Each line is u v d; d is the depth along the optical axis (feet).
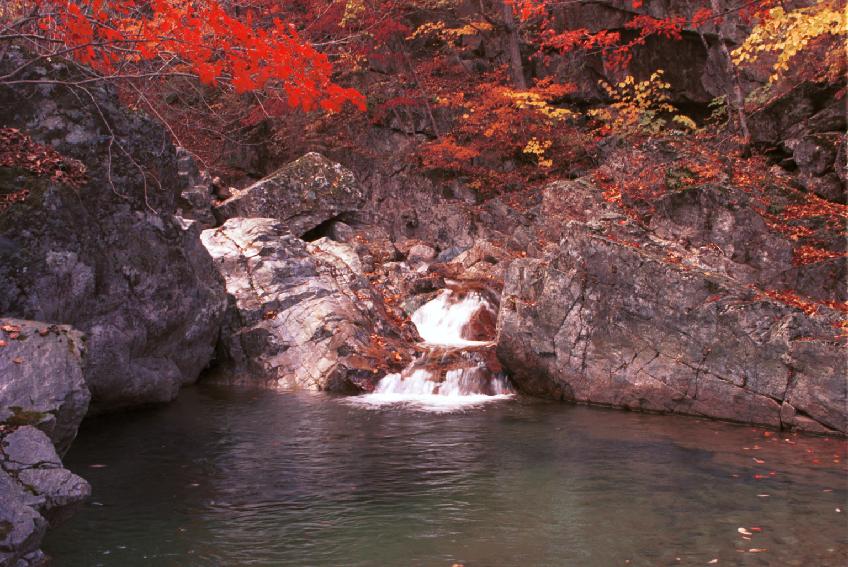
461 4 75.05
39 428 17.66
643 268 35.42
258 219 48.80
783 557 17.72
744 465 25.79
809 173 50.24
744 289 33.96
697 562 17.42
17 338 19.47
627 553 17.98
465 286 51.83
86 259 29.81
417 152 68.80
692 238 43.29
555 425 32.07
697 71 67.97
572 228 38.34
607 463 26.07
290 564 17.38
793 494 22.49
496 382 40.34
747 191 46.85
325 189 57.93
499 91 63.87
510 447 28.25
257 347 42.86
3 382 18.13
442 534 19.26
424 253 59.41
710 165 50.29
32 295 26.94
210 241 47.09
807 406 30.83
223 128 69.67
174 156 35.58
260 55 19.43
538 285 39.34
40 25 23.29
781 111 55.11
